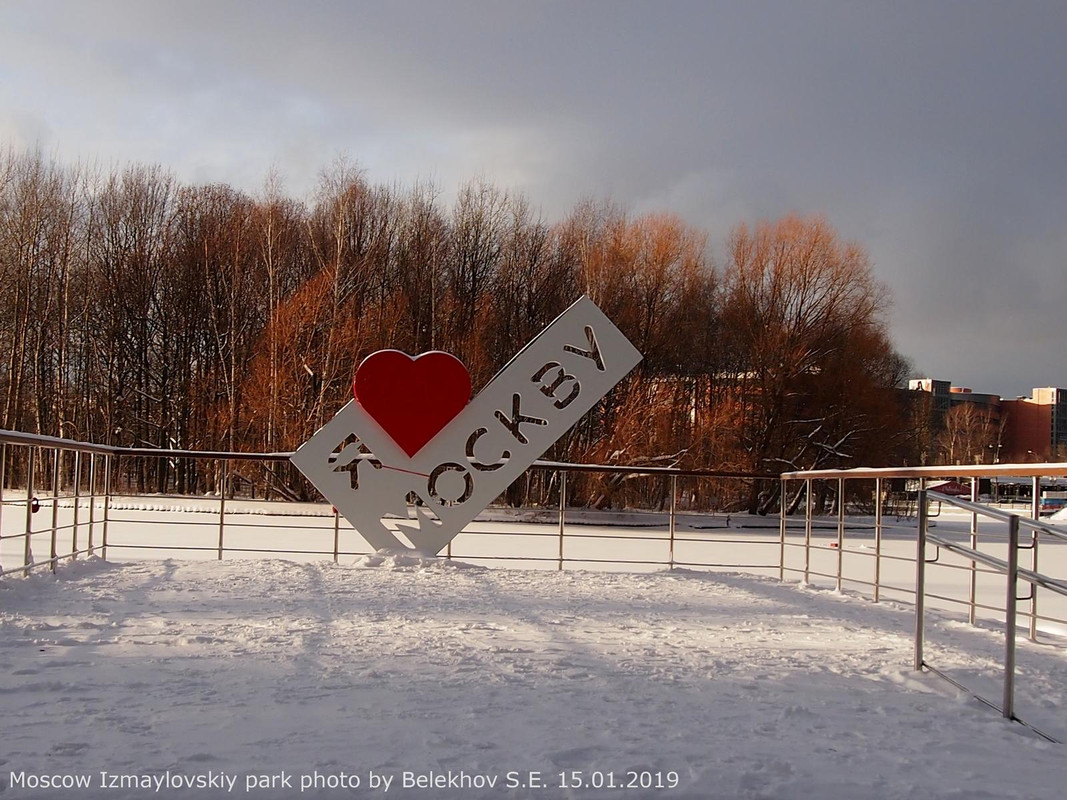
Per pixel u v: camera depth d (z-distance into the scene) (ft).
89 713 9.27
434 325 85.61
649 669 12.17
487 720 9.40
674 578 23.25
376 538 24.26
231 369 89.71
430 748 8.40
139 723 8.94
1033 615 16.17
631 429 78.02
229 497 81.61
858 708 10.50
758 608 18.62
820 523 74.90
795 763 8.32
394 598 18.04
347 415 24.41
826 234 86.74
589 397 24.89
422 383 24.47
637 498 80.12
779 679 11.89
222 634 13.61
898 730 9.63
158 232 98.07
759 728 9.46
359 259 89.56
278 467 74.79
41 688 10.22
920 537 12.82
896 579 37.91
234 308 91.04
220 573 20.85
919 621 12.68
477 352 82.43
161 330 97.66
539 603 18.10
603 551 48.14
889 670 12.59
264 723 9.07
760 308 87.71
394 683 10.89
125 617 14.92
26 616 14.73
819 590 22.40
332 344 78.23
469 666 11.94
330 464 24.35
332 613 15.96
